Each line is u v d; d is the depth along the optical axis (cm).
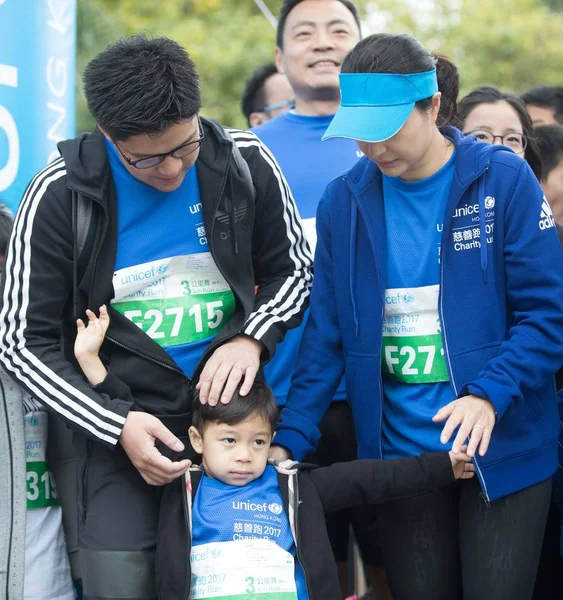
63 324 315
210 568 289
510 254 302
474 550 310
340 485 304
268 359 313
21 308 298
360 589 478
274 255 327
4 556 318
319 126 426
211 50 1326
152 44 281
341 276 324
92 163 298
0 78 379
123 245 304
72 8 409
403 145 294
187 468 293
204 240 311
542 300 299
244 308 312
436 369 312
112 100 275
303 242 334
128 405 293
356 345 321
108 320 303
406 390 319
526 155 432
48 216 297
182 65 280
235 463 299
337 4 434
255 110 639
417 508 321
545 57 1441
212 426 302
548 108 523
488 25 1462
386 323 318
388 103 291
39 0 389
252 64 1324
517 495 307
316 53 425
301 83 429
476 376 304
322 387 330
